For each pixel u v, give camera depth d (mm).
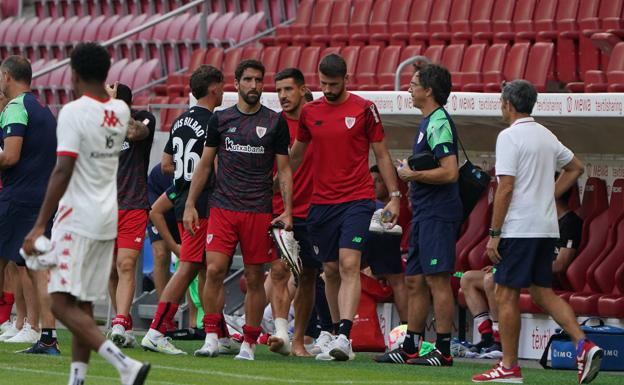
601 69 54156
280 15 72375
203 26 66875
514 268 30531
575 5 57406
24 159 34969
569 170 31484
